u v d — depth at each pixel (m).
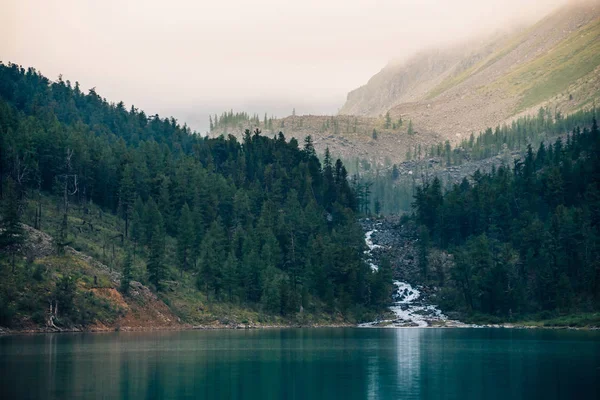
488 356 142.25
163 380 106.94
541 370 120.88
